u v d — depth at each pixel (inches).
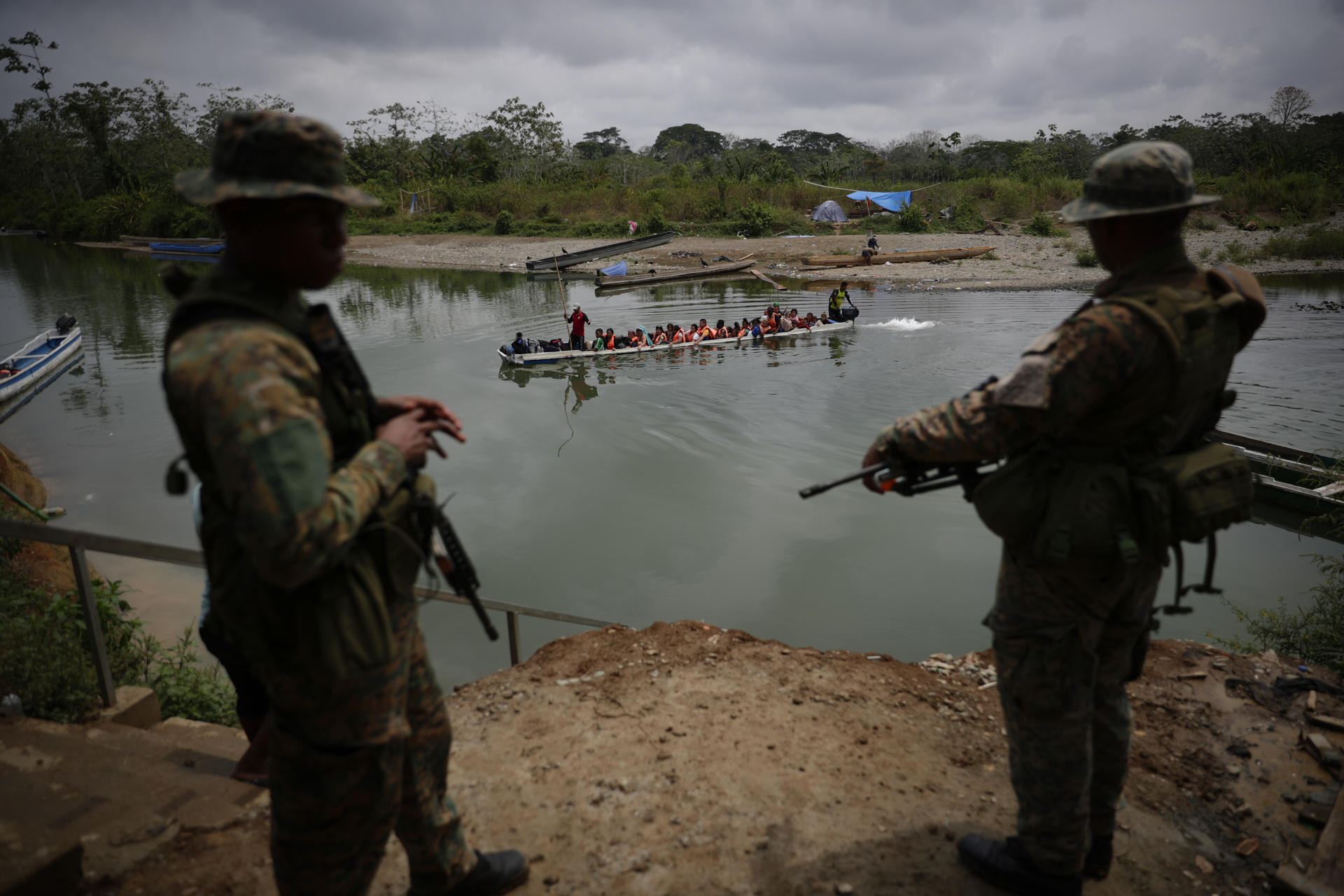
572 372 721.6
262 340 52.7
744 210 1910.7
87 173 3193.9
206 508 57.8
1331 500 370.3
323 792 61.4
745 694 129.0
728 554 348.5
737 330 847.1
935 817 101.0
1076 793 79.2
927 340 814.5
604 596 310.2
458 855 80.7
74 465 482.6
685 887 89.3
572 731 119.6
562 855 94.2
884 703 127.9
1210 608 293.3
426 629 280.8
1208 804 106.3
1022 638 79.0
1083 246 1582.2
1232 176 1934.1
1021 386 70.2
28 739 106.1
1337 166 1987.0
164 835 90.4
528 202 2204.7
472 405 615.2
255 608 56.8
